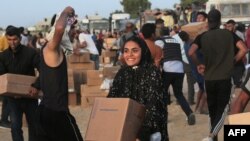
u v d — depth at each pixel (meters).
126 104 4.98
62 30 5.44
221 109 8.12
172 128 10.48
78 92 13.80
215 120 8.12
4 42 11.19
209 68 8.29
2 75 7.40
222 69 8.20
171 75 10.46
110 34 34.94
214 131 7.95
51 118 5.61
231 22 13.42
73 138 5.71
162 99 5.33
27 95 7.37
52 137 5.69
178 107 12.66
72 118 5.73
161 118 5.27
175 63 10.48
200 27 13.31
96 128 5.03
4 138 9.82
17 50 7.61
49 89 5.61
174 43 10.62
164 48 10.53
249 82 5.58
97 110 5.11
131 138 5.00
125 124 4.95
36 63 7.66
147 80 5.37
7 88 7.28
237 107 5.60
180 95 10.68
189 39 12.52
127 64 5.52
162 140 5.30
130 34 13.80
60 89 5.62
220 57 8.21
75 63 14.91
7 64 7.63
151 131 5.19
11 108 7.62
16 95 7.39
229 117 4.68
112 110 5.03
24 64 7.62
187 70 12.87
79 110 12.87
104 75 13.04
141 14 32.31
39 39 22.00
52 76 5.59
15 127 7.62
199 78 11.66
